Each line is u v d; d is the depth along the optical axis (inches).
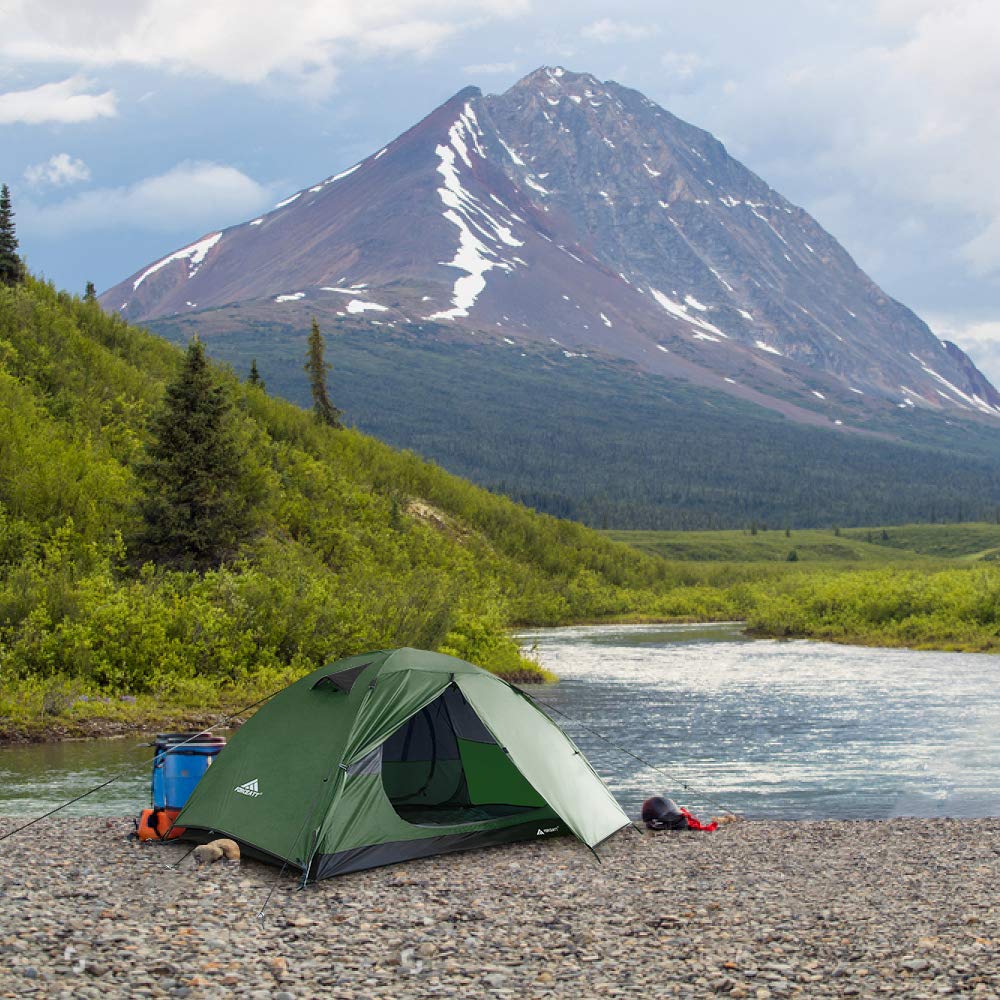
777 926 378.6
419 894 435.2
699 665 1758.1
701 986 314.7
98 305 2876.5
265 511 1919.3
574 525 4431.6
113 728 900.0
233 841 490.3
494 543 3582.7
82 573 1302.9
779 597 3065.9
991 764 823.7
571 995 309.4
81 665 1040.8
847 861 498.9
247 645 1165.1
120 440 1991.9
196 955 343.6
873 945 349.7
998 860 495.5
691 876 469.4
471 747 572.1
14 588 1136.2
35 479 1542.8
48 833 544.4
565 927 384.2
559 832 558.9
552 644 2352.4
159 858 486.9
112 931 365.4
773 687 1391.5
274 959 341.4
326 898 426.6
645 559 4569.4
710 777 770.8
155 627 1094.4
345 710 524.4
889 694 1296.8
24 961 328.2
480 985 319.6
